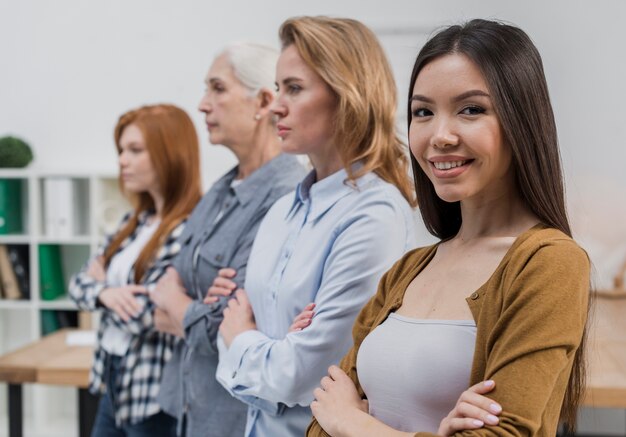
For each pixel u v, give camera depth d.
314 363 1.47
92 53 4.32
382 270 1.50
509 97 1.06
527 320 0.97
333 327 1.47
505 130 1.06
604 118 3.70
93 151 4.34
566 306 0.97
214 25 4.20
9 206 4.19
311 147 1.64
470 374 1.04
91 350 3.03
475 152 1.07
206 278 1.99
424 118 1.13
